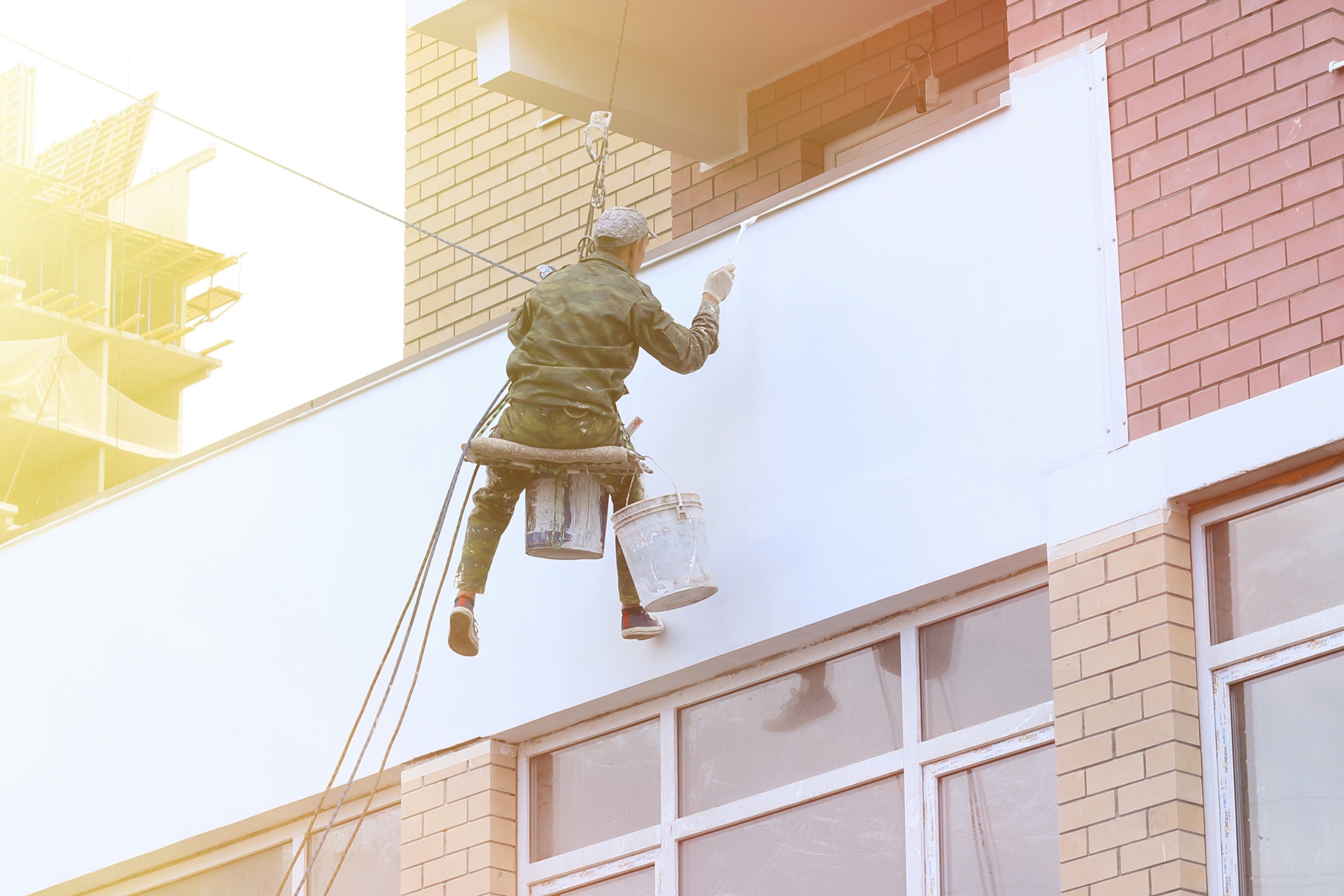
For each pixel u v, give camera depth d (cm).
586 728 902
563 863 887
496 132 1489
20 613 1167
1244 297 701
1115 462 720
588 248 827
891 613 793
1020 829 727
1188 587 694
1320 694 656
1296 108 706
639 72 1180
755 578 831
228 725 1037
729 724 848
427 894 915
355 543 1012
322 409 1053
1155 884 652
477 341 990
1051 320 758
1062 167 771
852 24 1159
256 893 1019
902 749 775
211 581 1075
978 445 768
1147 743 673
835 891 780
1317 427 666
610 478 805
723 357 874
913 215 820
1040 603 750
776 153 1198
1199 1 747
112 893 1084
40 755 1123
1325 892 634
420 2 1146
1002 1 1112
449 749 938
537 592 924
